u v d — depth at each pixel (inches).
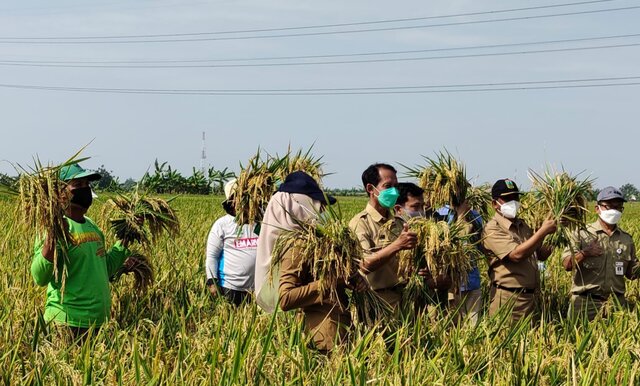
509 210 328.5
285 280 251.6
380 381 217.6
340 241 247.9
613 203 357.1
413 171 359.9
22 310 305.1
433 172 350.0
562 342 273.0
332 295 251.8
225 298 357.1
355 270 255.0
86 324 292.4
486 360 244.7
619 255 358.3
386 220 296.7
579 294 360.8
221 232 373.4
